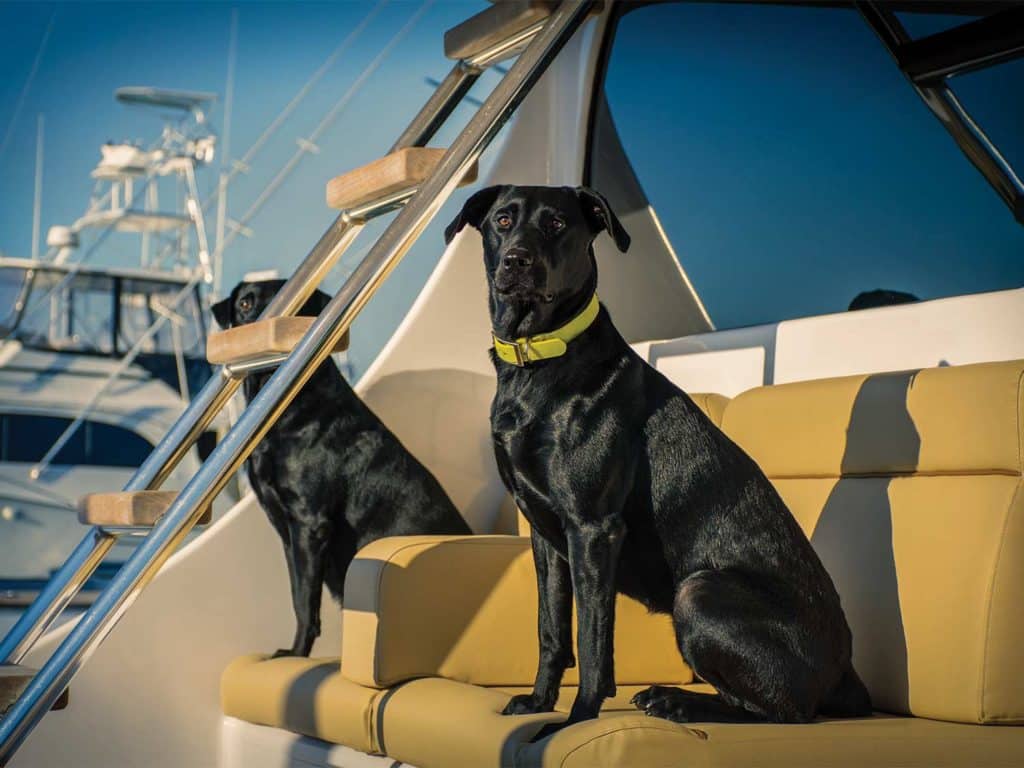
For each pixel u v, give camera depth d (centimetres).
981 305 266
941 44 306
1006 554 214
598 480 214
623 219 398
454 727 213
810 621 213
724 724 199
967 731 202
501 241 220
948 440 231
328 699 253
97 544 250
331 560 319
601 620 211
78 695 290
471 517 355
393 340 347
